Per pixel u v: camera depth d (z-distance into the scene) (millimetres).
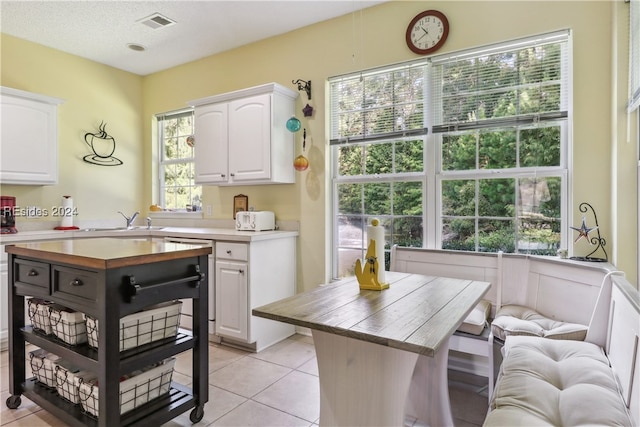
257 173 3236
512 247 2564
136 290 1658
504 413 1204
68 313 1814
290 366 2676
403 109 2938
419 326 1224
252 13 3119
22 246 2018
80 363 1715
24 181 3342
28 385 2068
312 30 3322
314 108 3322
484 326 2088
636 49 1877
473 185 2697
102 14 3113
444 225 2799
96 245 2068
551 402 1258
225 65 3855
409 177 2930
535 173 2480
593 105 2266
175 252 1841
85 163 4016
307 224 3365
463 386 2375
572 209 2318
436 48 2756
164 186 4531
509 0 2521
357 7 3041
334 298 1589
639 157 2000
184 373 2594
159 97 4406
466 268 2488
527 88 2494
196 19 3209
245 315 2900
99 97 4129
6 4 2949
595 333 1727
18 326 2084
